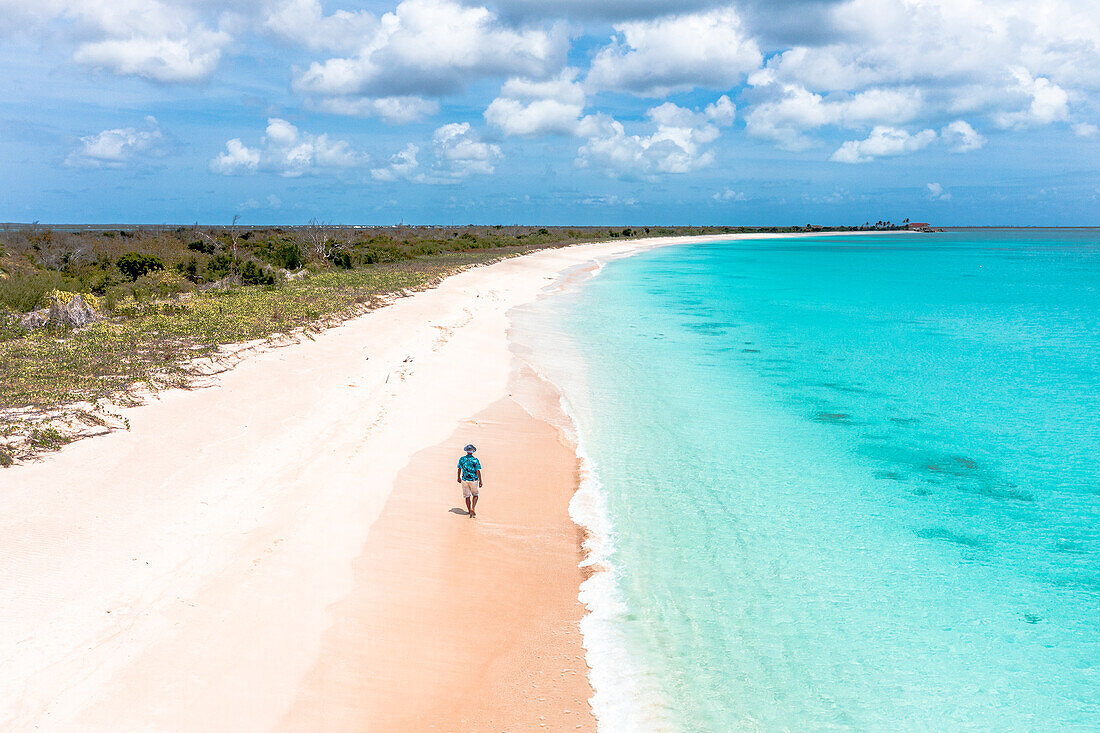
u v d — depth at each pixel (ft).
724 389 79.51
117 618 31.42
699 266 294.05
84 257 166.81
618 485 51.47
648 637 33.83
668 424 65.92
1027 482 53.67
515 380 78.38
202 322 92.89
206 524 40.42
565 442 59.72
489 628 33.94
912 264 323.78
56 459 46.75
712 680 30.96
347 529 41.81
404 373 76.59
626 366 89.10
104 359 70.90
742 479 53.42
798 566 40.81
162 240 200.13
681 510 47.65
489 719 27.96
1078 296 181.68
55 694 26.61
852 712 29.17
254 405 61.62
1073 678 31.63
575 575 39.11
